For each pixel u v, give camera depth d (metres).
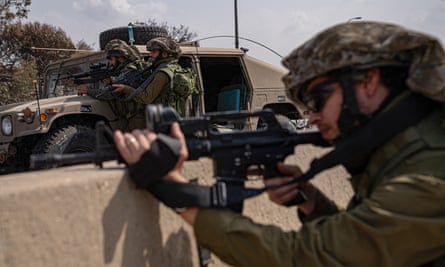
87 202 1.09
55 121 4.85
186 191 1.19
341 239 1.09
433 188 1.05
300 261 1.11
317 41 1.16
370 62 1.11
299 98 1.30
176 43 4.90
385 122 1.13
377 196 1.09
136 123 4.98
